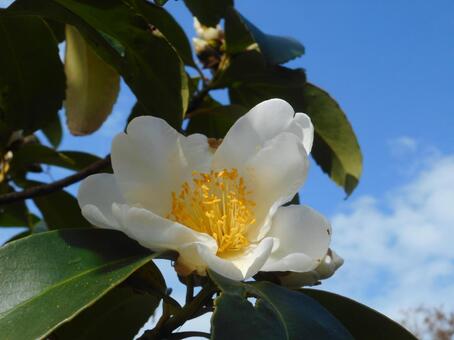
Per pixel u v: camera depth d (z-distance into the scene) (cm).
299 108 49
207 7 45
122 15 40
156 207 33
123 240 32
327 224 32
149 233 30
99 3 40
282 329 29
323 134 50
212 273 30
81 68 51
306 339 29
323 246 32
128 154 32
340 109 49
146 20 40
